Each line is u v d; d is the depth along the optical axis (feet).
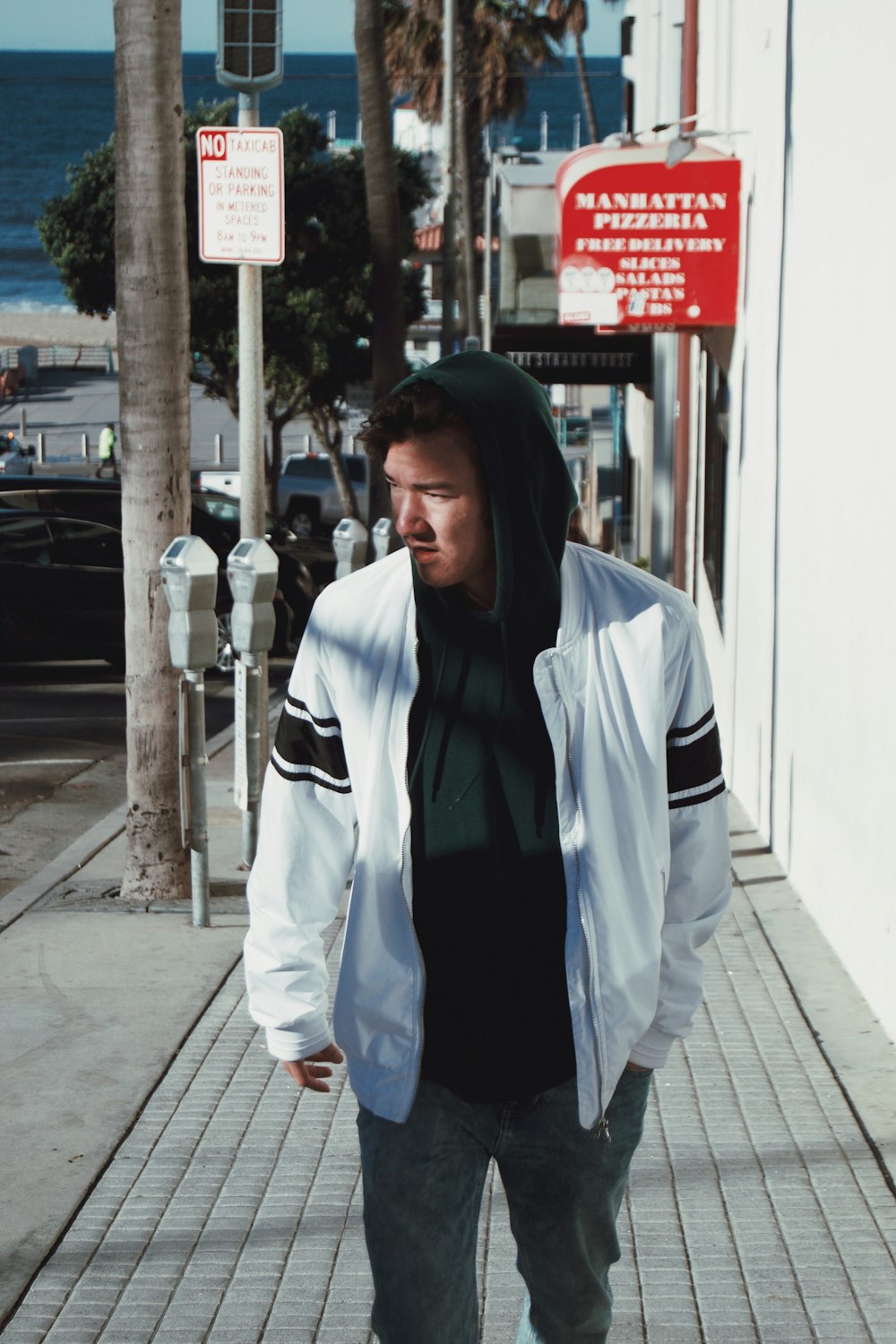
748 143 26.32
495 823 6.68
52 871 22.54
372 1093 6.94
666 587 6.88
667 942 7.13
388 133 53.78
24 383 198.08
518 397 6.41
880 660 16.30
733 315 27.07
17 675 46.03
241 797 21.74
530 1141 6.92
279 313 87.81
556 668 6.58
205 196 22.81
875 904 16.37
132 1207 12.07
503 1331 10.37
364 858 6.86
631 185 26.68
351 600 6.98
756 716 25.00
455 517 6.38
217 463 142.61
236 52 22.49
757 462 24.93
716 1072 14.74
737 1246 11.43
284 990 7.35
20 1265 11.18
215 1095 14.29
